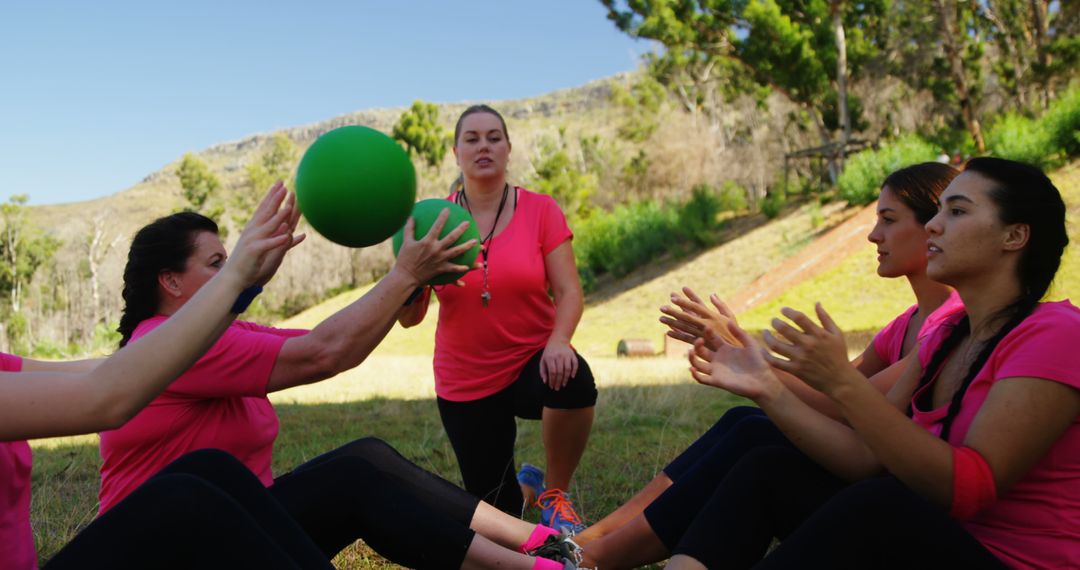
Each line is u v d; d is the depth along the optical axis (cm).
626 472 424
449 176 5578
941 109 3747
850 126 3222
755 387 200
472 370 344
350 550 305
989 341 190
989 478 173
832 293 2056
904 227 254
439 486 249
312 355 215
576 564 233
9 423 144
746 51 2972
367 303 210
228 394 223
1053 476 178
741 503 199
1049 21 3244
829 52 3000
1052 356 174
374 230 195
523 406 345
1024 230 189
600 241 3191
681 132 4566
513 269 333
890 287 1997
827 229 2542
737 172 4469
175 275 235
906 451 175
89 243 6278
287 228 173
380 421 626
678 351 1806
